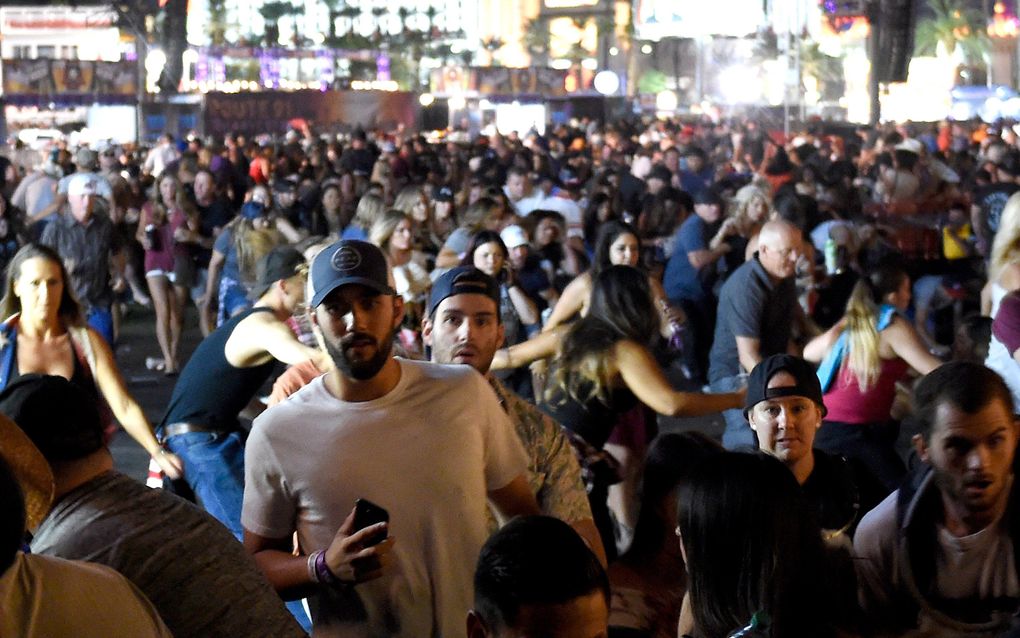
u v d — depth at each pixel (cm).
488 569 296
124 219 1772
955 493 373
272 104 4325
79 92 4494
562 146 3494
